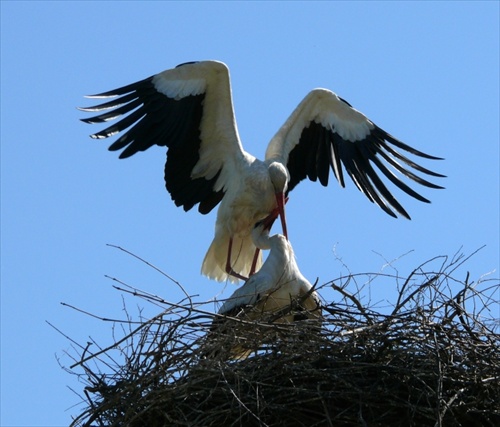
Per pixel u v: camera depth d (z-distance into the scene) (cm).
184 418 1302
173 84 1761
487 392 1292
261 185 1733
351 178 1845
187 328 1359
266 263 1552
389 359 1316
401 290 1369
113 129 1741
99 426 1340
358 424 1295
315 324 1378
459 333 1332
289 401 1305
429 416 1273
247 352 1392
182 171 1794
